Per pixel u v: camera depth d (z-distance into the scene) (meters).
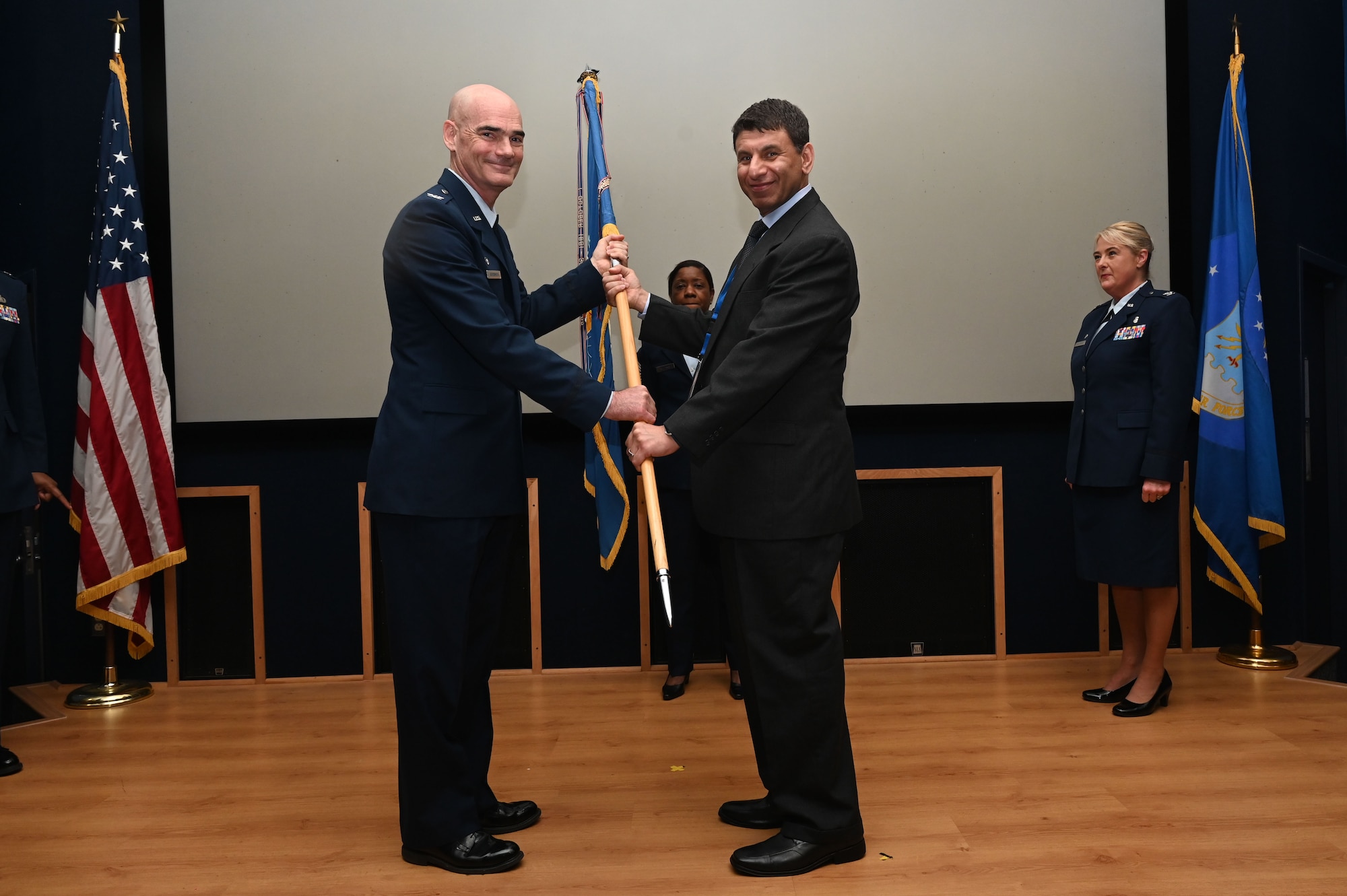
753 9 3.29
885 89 3.31
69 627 3.20
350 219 3.26
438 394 1.70
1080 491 2.77
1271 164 3.37
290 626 3.25
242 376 3.26
